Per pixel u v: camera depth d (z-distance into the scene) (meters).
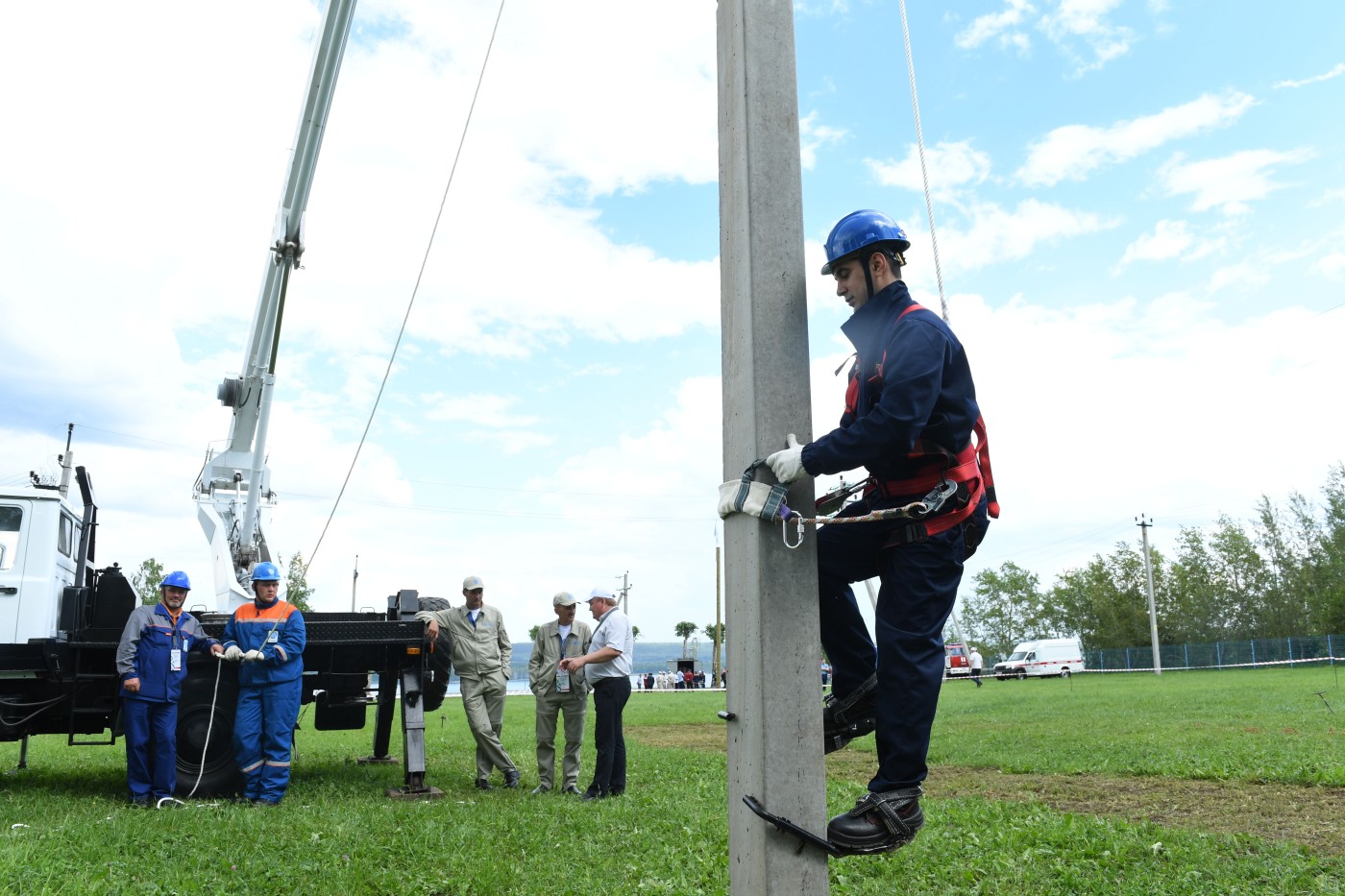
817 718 2.50
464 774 12.06
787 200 2.71
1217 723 16.39
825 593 2.94
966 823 7.12
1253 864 5.71
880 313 2.75
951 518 2.68
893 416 2.49
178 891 5.29
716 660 69.62
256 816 7.91
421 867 6.00
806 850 2.45
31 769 12.49
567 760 10.51
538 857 6.35
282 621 9.74
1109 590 80.25
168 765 9.40
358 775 12.14
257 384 12.70
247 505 12.45
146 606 9.67
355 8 11.13
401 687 10.58
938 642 2.67
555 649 10.48
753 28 2.77
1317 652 61.34
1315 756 10.73
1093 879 5.45
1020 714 21.12
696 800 8.77
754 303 2.63
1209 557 79.19
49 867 5.55
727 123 2.82
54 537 10.55
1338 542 69.06
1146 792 9.16
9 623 10.22
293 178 11.81
